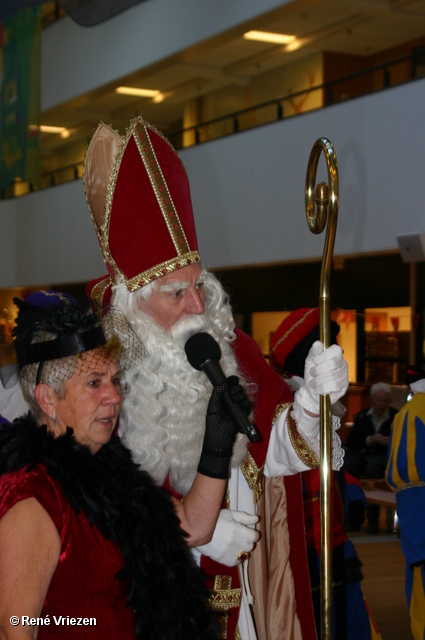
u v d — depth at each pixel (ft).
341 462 6.41
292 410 6.21
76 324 4.62
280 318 32.86
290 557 6.53
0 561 4.02
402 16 31.37
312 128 25.38
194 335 5.22
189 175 30.58
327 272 5.36
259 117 32.40
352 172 23.93
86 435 4.64
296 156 26.04
